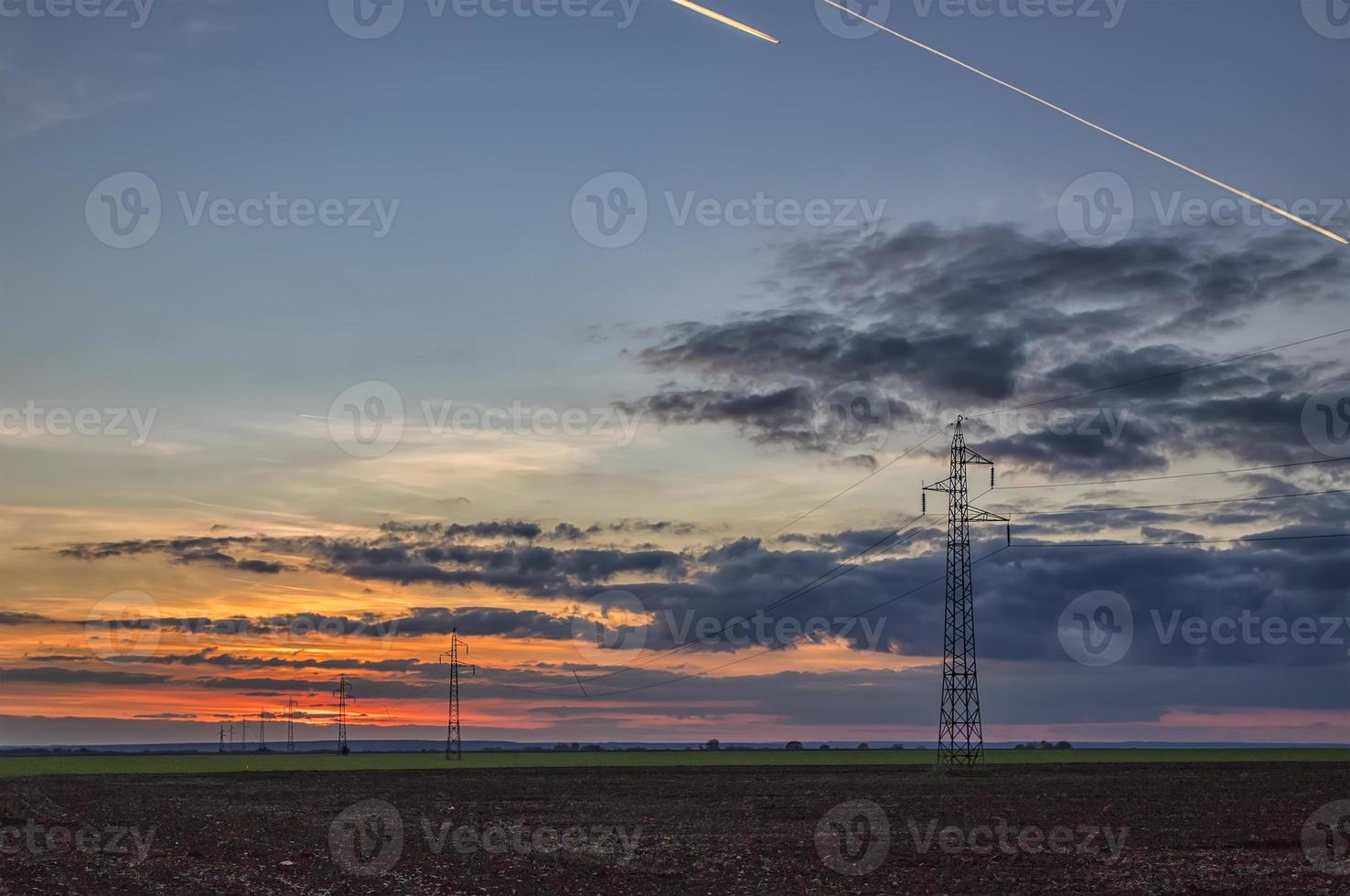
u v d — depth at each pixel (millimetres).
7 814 56125
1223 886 34656
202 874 36625
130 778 102438
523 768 127250
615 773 114188
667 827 52875
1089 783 86188
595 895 33906
